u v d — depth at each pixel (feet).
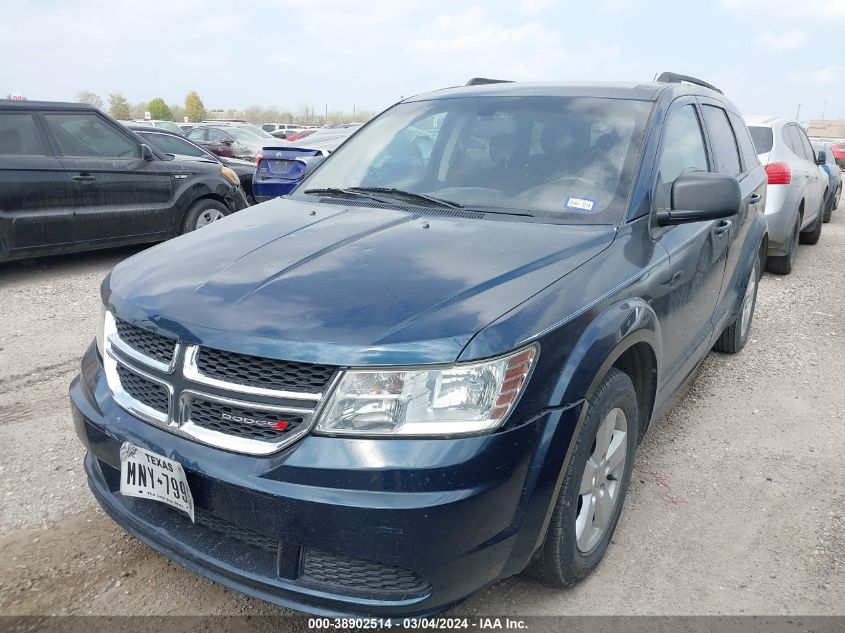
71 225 22.85
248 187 35.09
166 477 7.07
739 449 12.11
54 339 16.74
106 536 9.32
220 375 6.86
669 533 9.66
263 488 6.47
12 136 21.77
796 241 26.18
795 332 18.70
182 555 7.31
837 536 9.61
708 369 15.84
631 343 8.23
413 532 6.25
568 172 9.96
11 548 8.99
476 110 11.50
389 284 7.36
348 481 6.32
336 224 9.32
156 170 24.90
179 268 8.25
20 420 12.57
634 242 9.04
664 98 11.25
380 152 11.69
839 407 13.91
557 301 7.37
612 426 8.45
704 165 12.46
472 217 9.46
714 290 12.42
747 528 9.81
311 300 7.14
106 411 7.77
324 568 6.71
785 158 24.38
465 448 6.42
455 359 6.50
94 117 23.79
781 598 8.38
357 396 6.45
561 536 7.63
